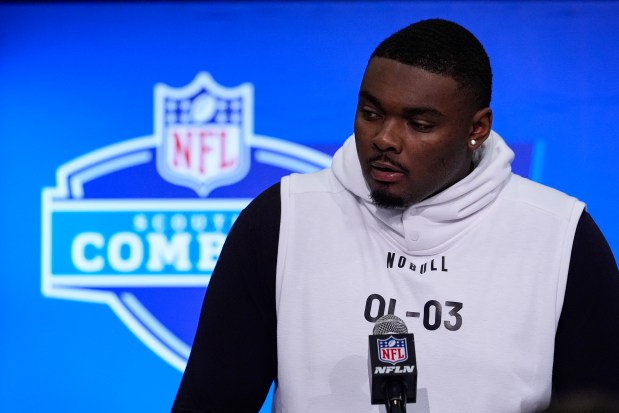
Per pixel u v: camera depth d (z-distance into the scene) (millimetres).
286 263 4793
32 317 9422
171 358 9406
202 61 9414
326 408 4621
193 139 9383
